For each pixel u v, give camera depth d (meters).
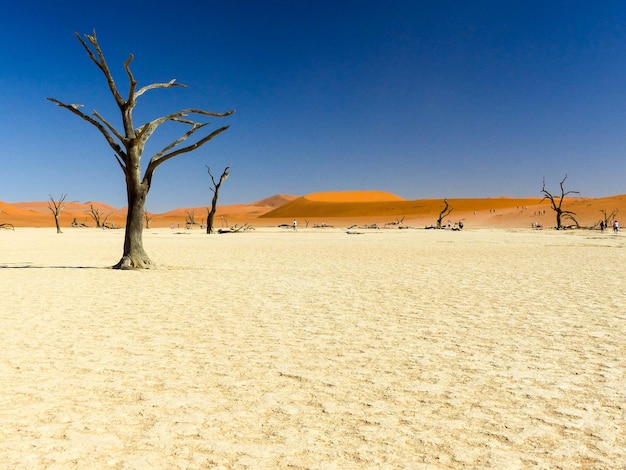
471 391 5.49
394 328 8.66
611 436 4.36
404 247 34.75
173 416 4.81
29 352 7.11
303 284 14.72
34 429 4.51
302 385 5.71
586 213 124.56
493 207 197.25
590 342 7.63
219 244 39.53
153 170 19.16
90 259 24.77
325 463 3.89
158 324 9.04
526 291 13.04
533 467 3.83
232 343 7.64
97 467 3.83
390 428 4.53
